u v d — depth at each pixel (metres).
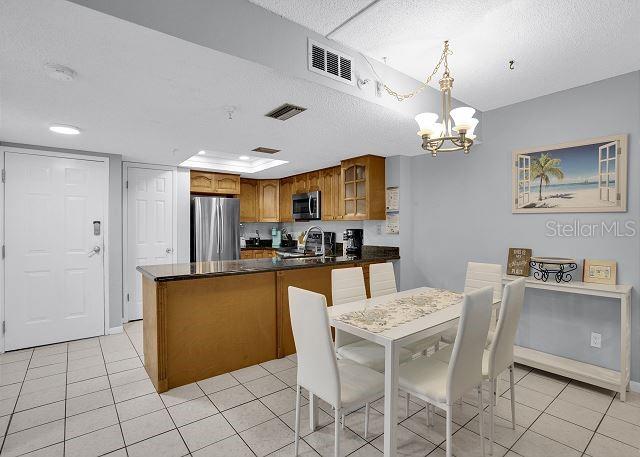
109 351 3.27
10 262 3.26
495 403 2.38
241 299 2.93
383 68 2.37
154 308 2.56
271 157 4.27
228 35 1.61
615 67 2.48
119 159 3.86
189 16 1.50
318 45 1.98
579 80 2.71
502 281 2.90
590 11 1.81
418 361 2.07
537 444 1.93
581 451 1.87
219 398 2.42
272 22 1.77
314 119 2.63
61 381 2.66
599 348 2.74
